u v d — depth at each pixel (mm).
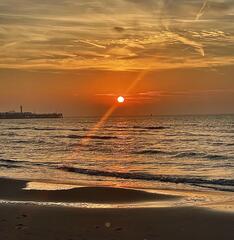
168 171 26391
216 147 46438
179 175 24203
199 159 33969
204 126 105688
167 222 11266
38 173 25266
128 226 10750
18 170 26859
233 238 9656
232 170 26688
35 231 9953
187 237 9719
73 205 14547
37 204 14469
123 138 66312
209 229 10484
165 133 78688
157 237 9695
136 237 9641
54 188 18938
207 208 13328
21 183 20328
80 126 129375
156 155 38000
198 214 12359
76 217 11844
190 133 76375
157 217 11930
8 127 128375
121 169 27531
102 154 39531
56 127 123125
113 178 23062
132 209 13211
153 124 129500
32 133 87438
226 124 115938
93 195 16797
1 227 10328
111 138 66750
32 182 20953
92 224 10906
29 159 34812
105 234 9844
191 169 27438
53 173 25266
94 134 79625
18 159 34812
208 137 64500
